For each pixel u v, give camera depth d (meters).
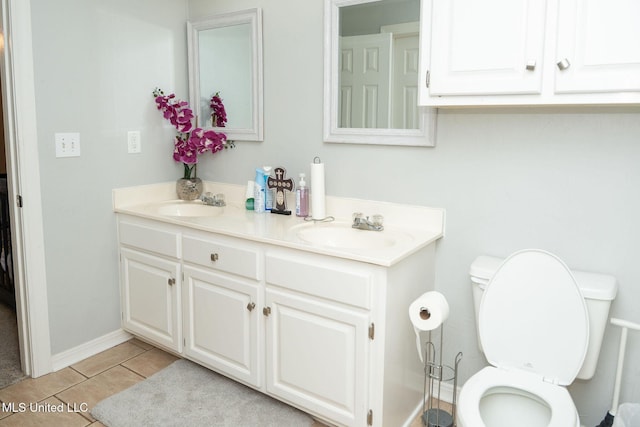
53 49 2.25
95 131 2.46
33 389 2.25
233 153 2.74
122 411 2.08
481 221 2.04
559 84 1.53
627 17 1.41
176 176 2.89
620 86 1.45
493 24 1.61
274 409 2.12
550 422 1.46
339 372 1.86
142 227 2.47
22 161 2.19
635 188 1.74
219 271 2.18
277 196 2.46
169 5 2.72
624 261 1.79
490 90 1.64
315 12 2.33
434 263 2.16
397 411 1.95
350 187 2.35
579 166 1.82
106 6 2.43
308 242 1.92
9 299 3.17
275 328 2.03
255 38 2.53
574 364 1.67
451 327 2.18
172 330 2.44
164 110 2.71
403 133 2.14
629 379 1.84
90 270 2.53
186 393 2.22
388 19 2.12
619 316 1.82
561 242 1.89
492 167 1.99
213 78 2.74
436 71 1.74
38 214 2.27
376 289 1.74
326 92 2.31
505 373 1.72
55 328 2.41
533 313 1.72
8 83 2.16
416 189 2.17
